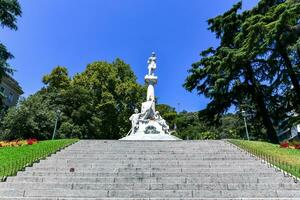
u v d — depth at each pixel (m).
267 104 33.59
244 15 34.75
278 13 27.33
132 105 46.03
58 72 49.38
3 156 16.89
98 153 16.69
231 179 11.59
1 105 36.72
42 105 37.59
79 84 46.56
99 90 46.38
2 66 27.30
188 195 10.26
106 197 10.12
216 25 36.50
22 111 35.12
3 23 27.72
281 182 11.34
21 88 57.81
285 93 32.16
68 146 18.95
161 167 13.55
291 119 29.09
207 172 12.66
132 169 13.24
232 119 58.72
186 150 17.56
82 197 10.17
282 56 30.27
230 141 20.20
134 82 48.28
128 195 10.27
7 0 26.84
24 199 9.83
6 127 35.25
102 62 48.66
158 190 10.44
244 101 37.16
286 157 16.16
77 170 13.20
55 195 10.33
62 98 43.72
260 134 43.06
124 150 17.56
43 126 35.69
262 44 28.03
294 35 26.61
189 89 36.28
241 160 14.87
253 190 10.38
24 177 11.75
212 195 10.23
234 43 32.28
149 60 30.94
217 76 33.59
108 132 44.72
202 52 36.88
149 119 27.80
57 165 14.06
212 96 34.88
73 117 42.59
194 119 63.44
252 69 34.16
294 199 9.73
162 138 26.14
